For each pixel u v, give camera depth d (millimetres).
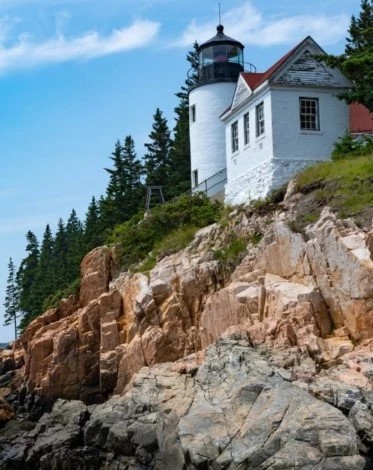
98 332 36031
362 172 29734
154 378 24281
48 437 27234
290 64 36969
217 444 18688
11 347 53906
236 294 27109
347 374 20234
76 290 42500
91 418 26062
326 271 24781
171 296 31938
